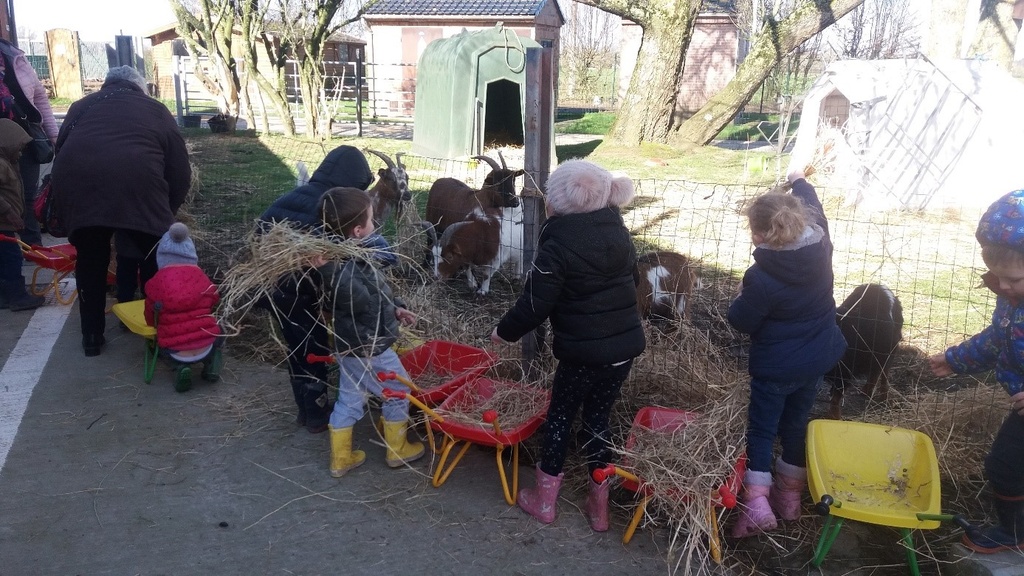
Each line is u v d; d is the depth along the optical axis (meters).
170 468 3.76
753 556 3.24
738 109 17.17
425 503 3.53
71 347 5.16
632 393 4.34
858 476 3.43
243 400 4.47
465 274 6.91
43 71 31.83
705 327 5.59
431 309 5.21
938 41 15.68
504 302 6.25
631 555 3.21
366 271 3.58
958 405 4.10
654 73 16.55
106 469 3.73
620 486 3.44
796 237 3.21
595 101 36.69
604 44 44.78
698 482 3.19
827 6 16.19
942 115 10.35
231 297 3.67
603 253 3.14
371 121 24.34
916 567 3.04
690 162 15.24
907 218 10.05
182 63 20.14
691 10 16.16
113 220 4.62
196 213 8.70
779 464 3.50
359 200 3.61
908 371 5.00
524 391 4.05
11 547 3.14
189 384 4.54
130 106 4.78
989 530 3.10
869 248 8.45
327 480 3.69
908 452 3.42
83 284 4.86
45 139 6.55
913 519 2.92
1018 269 2.89
